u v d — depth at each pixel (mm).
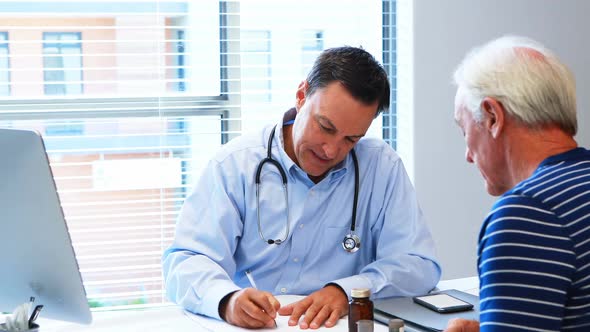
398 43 2879
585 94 3094
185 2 2633
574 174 1145
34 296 1449
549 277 1072
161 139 2660
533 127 1188
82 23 2551
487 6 2895
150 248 2678
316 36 2789
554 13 3002
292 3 2750
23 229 1349
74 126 2572
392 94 2908
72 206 2582
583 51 3062
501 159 1236
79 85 2568
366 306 1479
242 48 2709
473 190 2949
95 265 2621
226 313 1685
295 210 1927
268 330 1614
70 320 1479
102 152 2604
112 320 1716
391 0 2857
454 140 2900
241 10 2688
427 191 2893
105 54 2576
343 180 1960
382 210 1998
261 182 1931
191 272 1803
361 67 1718
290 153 1949
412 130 2852
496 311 1086
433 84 2852
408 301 1762
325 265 1966
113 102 2598
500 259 1094
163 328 1657
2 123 2506
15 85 2512
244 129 2740
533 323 1067
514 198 1124
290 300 1831
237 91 2715
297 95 1872
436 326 1550
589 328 1106
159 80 2633
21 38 2500
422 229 1970
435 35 2836
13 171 1297
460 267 2979
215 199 1912
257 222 1925
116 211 2635
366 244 2020
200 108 2684
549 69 1186
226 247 1883
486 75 1216
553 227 1092
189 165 2701
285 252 1938
